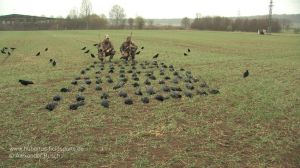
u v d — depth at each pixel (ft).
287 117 33.24
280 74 58.44
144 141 26.94
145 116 32.94
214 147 25.94
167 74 55.77
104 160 23.75
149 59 78.59
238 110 35.09
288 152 25.29
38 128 29.55
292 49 116.16
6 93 42.19
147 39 176.96
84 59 78.43
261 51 107.04
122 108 35.45
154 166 22.90
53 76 54.49
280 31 380.37
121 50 70.79
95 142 26.71
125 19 484.33
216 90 42.47
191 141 27.07
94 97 39.99
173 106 36.29
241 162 23.63
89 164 23.20
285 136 28.35
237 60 78.48
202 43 147.02
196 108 35.70
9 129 29.35
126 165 23.11
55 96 38.78
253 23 385.29
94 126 30.07
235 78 53.42
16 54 92.53
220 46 129.18
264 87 46.37
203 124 30.94
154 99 39.01
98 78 51.13
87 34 238.07
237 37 211.61
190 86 44.60
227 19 413.39
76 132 28.73
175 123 30.94
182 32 296.71
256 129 29.81
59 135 28.07
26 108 35.55
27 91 43.19
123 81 47.65
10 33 269.03
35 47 118.21
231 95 41.37
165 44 139.03
